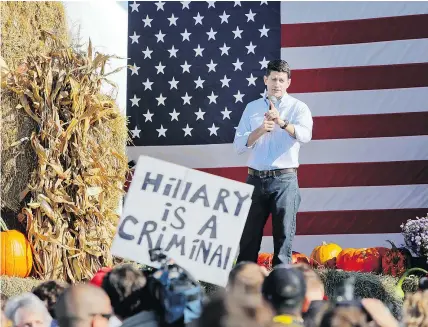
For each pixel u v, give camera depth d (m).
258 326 8.27
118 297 11.55
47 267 23.33
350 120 32.44
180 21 33.97
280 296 10.90
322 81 32.72
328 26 32.88
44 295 14.18
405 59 32.34
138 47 34.03
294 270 11.16
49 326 13.13
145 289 11.60
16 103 23.53
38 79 23.77
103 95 25.64
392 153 32.16
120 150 26.45
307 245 32.34
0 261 22.69
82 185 23.88
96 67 24.81
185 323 11.23
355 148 32.34
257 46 33.44
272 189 23.38
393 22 32.50
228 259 15.36
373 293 23.58
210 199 15.46
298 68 32.91
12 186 23.45
